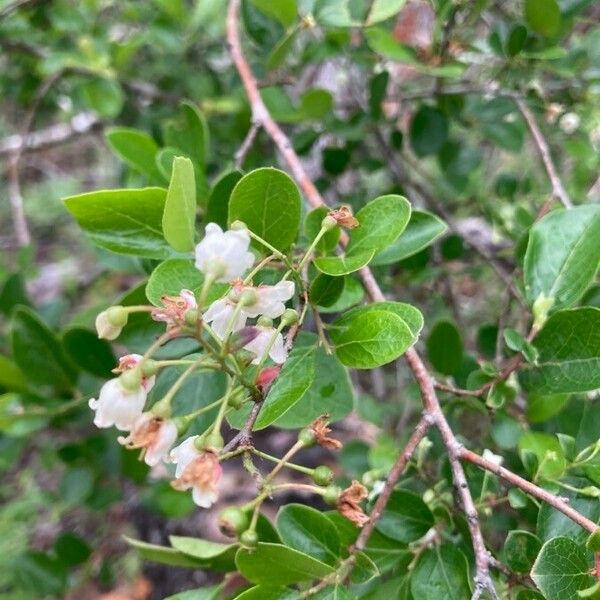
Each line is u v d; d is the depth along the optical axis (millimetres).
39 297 356
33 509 295
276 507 284
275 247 106
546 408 133
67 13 220
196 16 203
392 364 272
